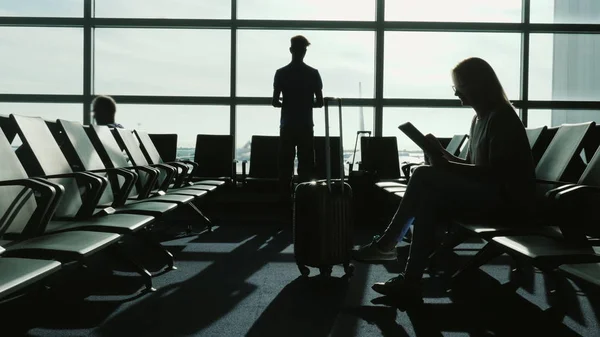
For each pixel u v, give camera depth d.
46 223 1.96
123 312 2.12
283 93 4.68
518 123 2.12
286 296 2.39
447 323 2.00
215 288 2.53
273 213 5.92
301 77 4.62
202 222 5.14
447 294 2.43
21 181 1.87
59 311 2.12
